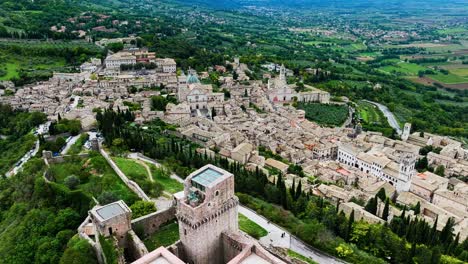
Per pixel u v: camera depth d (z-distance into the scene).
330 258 128.62
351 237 143.62
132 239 106.19
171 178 172.62
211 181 95.44
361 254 131.25
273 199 170.12
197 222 91.56
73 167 166.50
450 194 195.12
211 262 99.50
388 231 142.38
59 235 121.75
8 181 172.38
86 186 149.88
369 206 172.12
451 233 149.62
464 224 170.38
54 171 166.25
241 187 178.50
